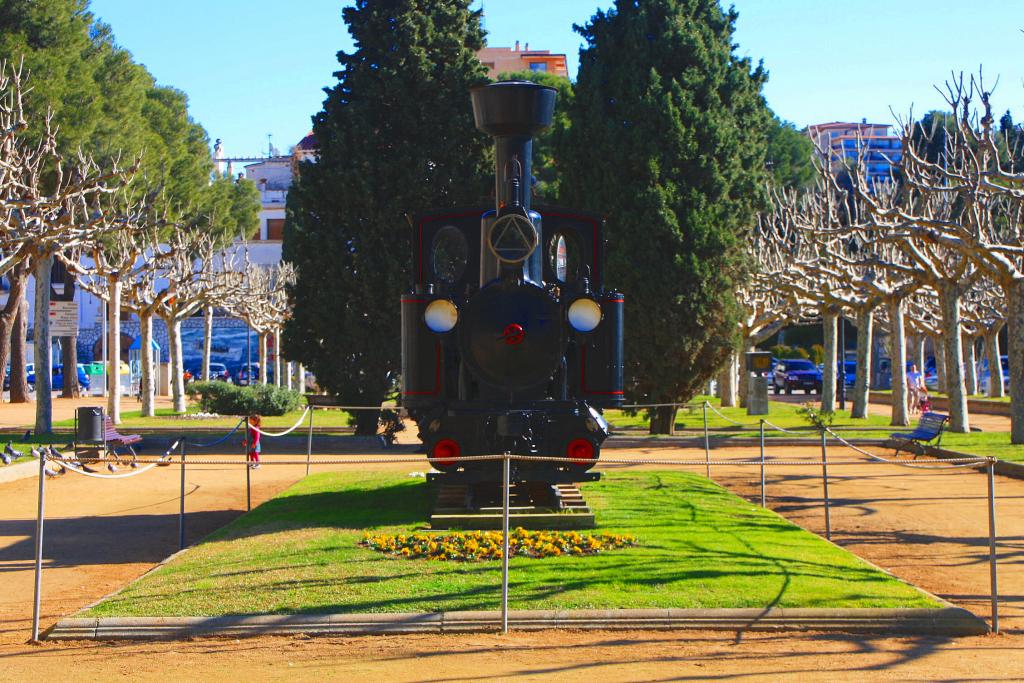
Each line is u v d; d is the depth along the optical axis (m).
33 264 26.91
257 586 9.56
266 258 79.31
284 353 28.08
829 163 30.45
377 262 27.03
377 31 27.56
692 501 14.62
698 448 26.00
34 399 49.09
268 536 12.03
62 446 23.83
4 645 8.55
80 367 55.88
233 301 48.41
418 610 8.73
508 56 96.50
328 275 27.31
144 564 12.03
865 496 16.91
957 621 8.62
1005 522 14.27
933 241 23.62
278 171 94.38
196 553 11.31
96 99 34.31
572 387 12.39
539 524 12.03
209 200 51.81
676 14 28.31
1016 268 24.66
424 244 13.24
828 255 30.66
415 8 27.67
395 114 27.30
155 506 16.44
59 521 14.95
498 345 11.80
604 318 12.50
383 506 14.19
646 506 13.98
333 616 8.63
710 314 27.53
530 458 9.51
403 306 12.46
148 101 47.44
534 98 12.18
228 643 8.36
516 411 11.85
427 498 14.89
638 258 27.38
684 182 27.59
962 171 23.42
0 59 31.17
